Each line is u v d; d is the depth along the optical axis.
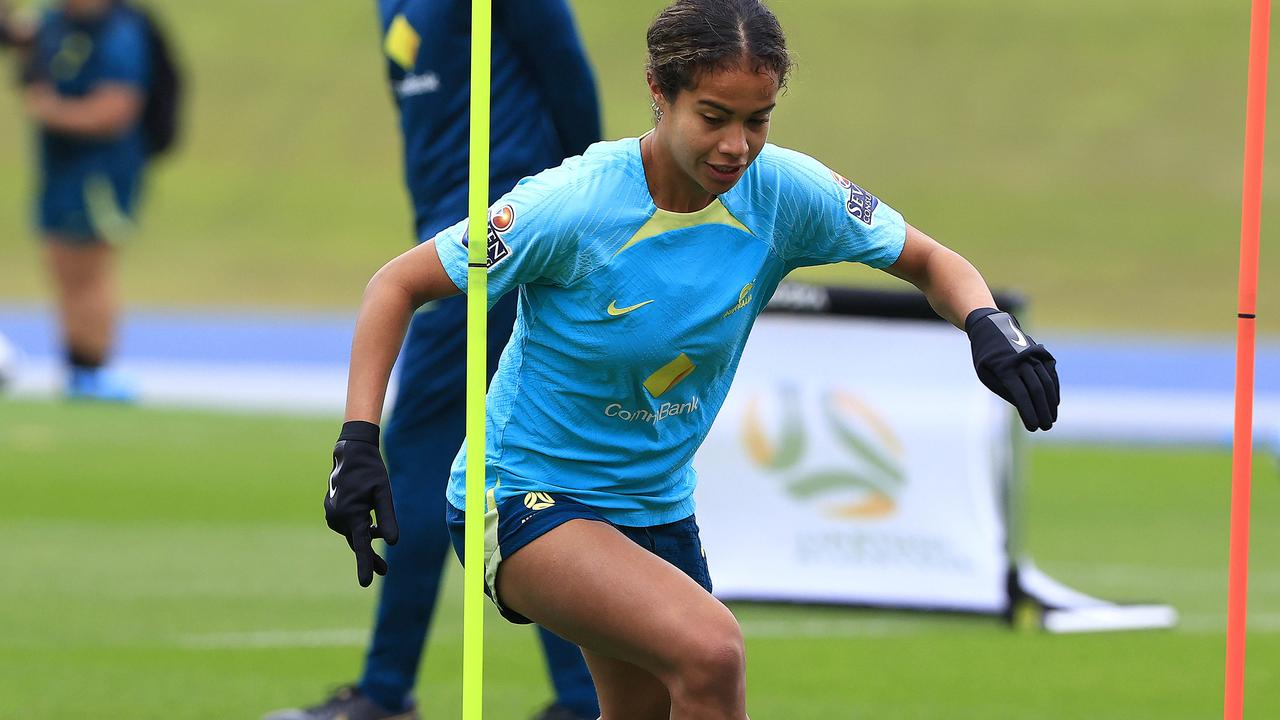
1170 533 32.84
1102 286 74.31
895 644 23.95
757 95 11.27
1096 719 20.00
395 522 11.45
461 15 17.83
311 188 88.19
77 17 48.19
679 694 11.53
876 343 25.83
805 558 25.97
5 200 86.00
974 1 98.19
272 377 54.88
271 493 35.50
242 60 97.81
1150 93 90.62
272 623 24.72
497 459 12.62
